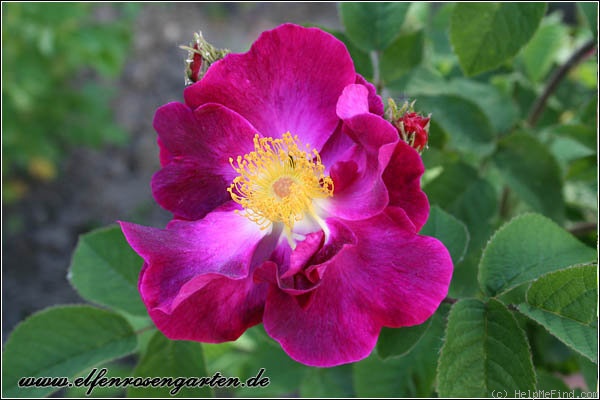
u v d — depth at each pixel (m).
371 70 0.28
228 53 0.23
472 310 0.22
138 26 0.77
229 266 0.23
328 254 0.23
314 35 0.23
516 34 0.26
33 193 0.65
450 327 0.22
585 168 0.29
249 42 0.76
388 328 0.23
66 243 0.62
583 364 0.25
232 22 0.79
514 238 0.24
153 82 0.74
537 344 0.29
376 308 0.22
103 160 0.68
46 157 0.59
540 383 0.28
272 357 0.31
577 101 0.34
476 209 0.28
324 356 0.22
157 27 0.78
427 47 0.33
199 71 0.23
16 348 0.26
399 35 0.28
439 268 0.22
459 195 0.28
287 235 0.24
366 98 0.22
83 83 0.71
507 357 0.22
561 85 0.34
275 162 0.24
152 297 0.22
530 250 0.24
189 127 0.24
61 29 0.51
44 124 0.60
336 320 0.22
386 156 0.21
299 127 0.24
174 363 0.26
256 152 0.24
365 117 0.21
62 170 0.67
